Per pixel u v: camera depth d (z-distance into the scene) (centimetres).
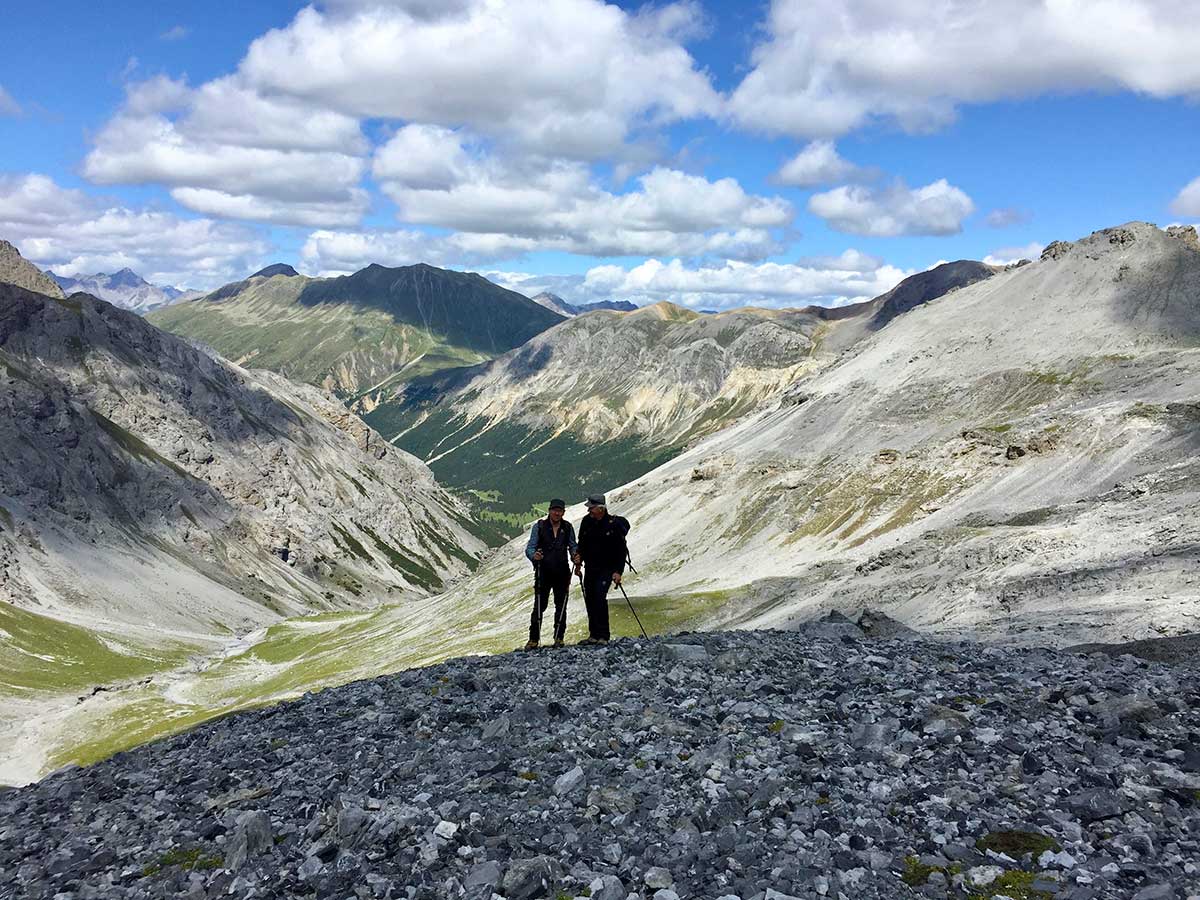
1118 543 6850
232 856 1057
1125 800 961
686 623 10894
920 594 7919
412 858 988
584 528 2364
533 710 1486
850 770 1127
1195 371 19862
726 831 983
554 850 990
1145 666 1656
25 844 1257
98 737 12888
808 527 18125
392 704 1750
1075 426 16550
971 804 1002
